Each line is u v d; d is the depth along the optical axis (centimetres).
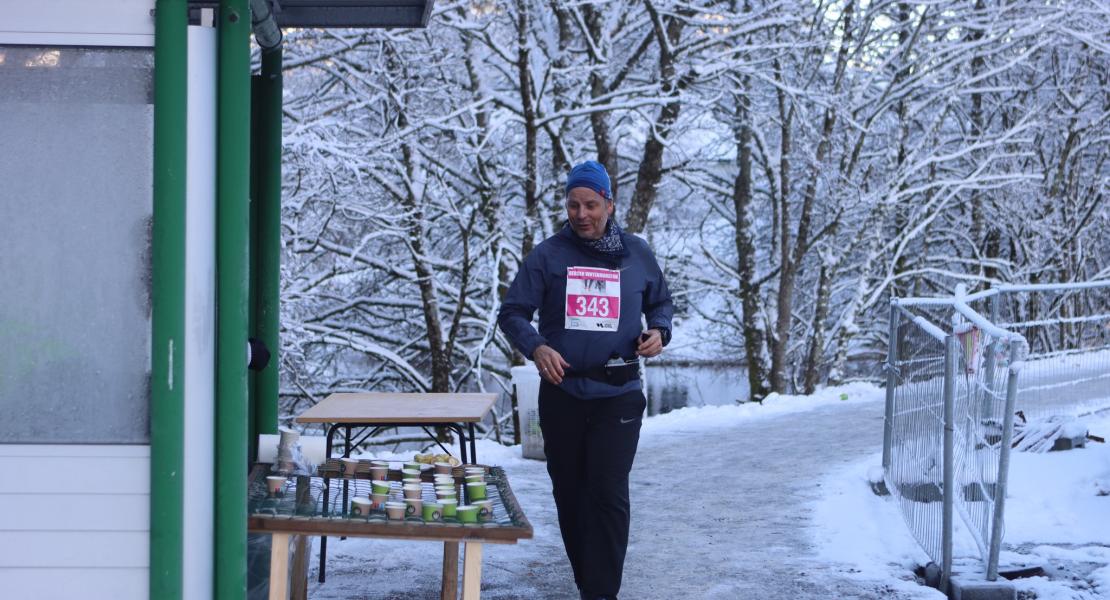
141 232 272
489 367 1673
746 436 1003
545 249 401
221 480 272
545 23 1502
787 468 802
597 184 395
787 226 1872
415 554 509
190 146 267
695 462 843
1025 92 1939
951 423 454
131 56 271
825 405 1298
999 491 445
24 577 267
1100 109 1933
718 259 2062
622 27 1544
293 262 1341
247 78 273
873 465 750
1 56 270
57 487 268
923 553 519
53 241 271
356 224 1530
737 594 452
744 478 761
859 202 1752
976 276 1867
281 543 289
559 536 562
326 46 1417
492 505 309
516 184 1623
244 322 273
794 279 1998
